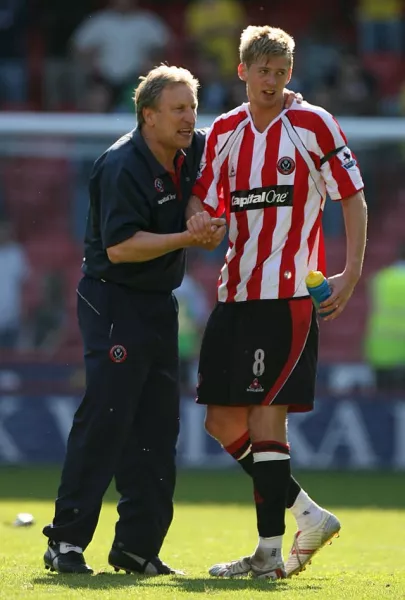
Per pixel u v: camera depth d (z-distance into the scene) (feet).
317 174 61.05
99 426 58.49
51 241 156.76
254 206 60.85
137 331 58.85
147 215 58.13
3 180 156.87
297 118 60.64
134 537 59.82
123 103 191.93
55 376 151.53
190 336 153.07
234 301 61.00
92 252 59.52
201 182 61.11
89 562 66.03
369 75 194.59
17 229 156.66
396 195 159.02
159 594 49.88
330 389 150.71
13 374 151.12
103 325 58.90
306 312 60.23
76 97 192.13
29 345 153.17
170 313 60.29
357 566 67.26
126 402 58.70
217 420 63.21
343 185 60.39
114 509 105.09
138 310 59.11
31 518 87.30
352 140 158.71
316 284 58.80
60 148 157.48
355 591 51.88
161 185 58.65
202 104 183.01
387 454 149.48
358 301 157.69
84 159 157.79
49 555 59.00
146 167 58.18
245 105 61.72
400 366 153.69
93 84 192.65
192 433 148.97
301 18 222.89
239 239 61.26
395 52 220.43
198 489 126.52
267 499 58.90
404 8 221.46
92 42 194.59
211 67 200.34
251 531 88.22
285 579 57.88
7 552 69.92
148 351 59.16
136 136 58.65
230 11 208.33
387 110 186.19
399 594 50.93
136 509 59.98
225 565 60.49
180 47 204.85
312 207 61.26
